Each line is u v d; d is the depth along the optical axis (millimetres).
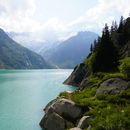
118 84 36562
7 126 39500
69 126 30375
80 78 120375
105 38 74062
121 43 125312
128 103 30141
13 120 43812
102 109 28359
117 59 73062
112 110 26938
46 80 162125
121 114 24375
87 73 103812
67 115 32406
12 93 87000
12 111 52656
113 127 22297
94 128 23125
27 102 65562
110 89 35969
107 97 33281
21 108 56312
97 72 67938
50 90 96875
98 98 34531
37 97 76000
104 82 38469
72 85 121688
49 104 52531
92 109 29828
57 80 163000
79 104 32438
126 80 37125
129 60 72625
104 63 71375
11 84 127250
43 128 36750
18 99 71562
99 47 73938
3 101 67375
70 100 35688
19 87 110062
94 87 45719
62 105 33906
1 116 47438
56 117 33469
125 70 39531
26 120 43781
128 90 33875
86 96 38938
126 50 105188
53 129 33250
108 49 72250
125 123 22547
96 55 73625
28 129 37250
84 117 27734
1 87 110062
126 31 127000
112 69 69750
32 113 50281
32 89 101125
